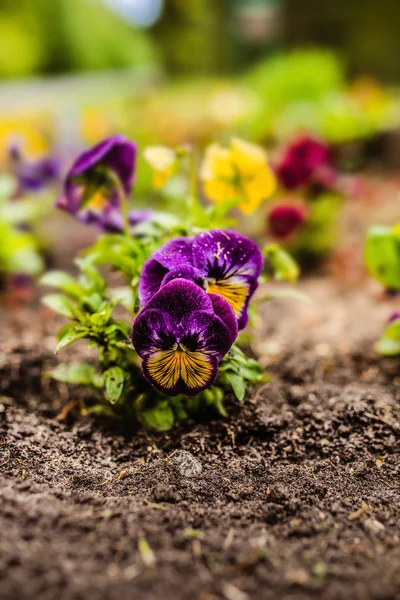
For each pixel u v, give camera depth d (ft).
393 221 3.23
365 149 4.71
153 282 1.40
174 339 1.35
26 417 1.61
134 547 1.23
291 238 2.60
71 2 15.31
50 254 2.80
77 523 1.27
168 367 1.37
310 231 2.60
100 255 1.53
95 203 1.63
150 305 1.35
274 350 1.92
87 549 1.22
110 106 7.14
